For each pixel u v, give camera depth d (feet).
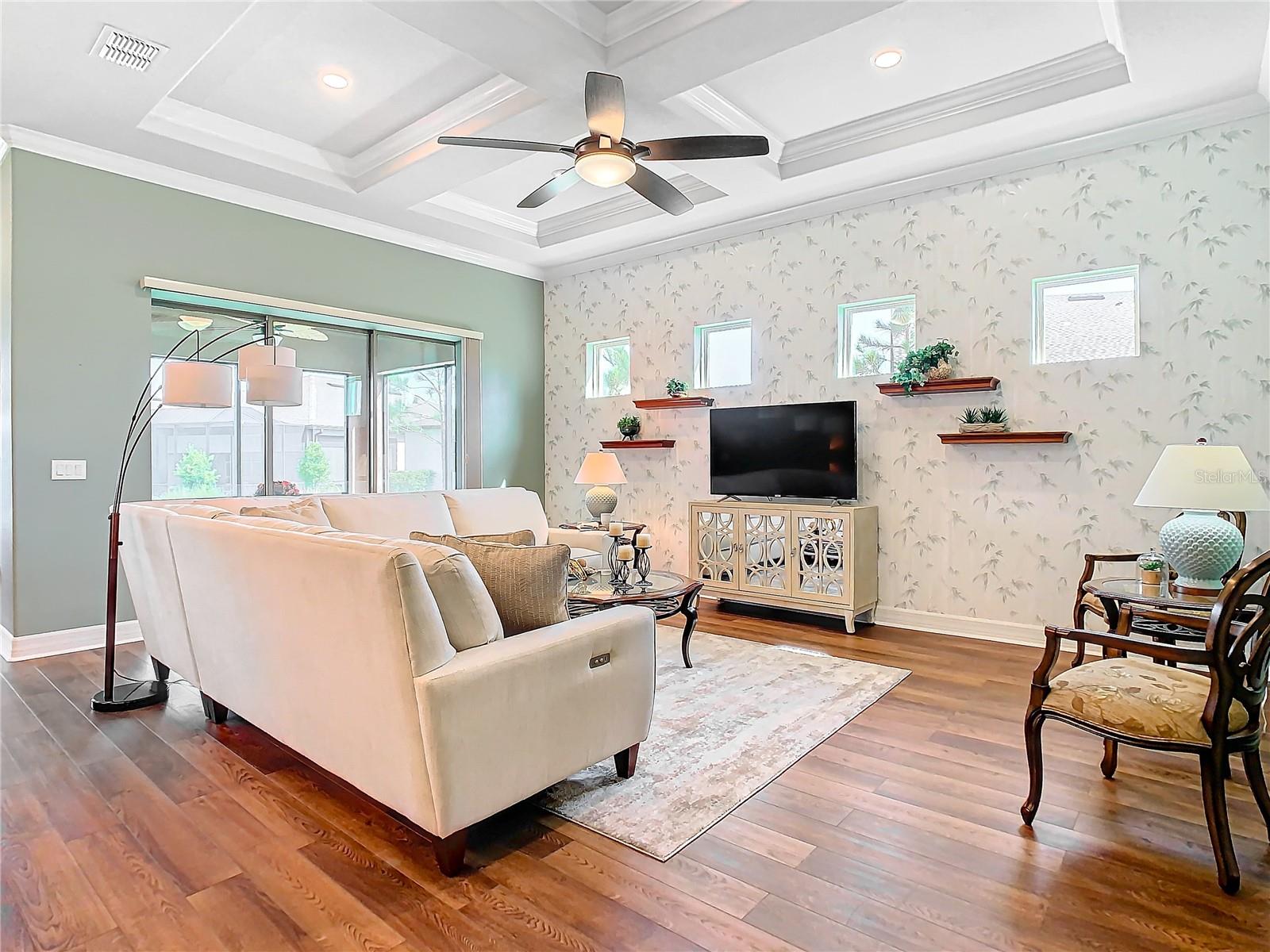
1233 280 11.50
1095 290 12.87
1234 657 5.99
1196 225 11.79
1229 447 8.27
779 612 16.30
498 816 7.06
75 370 12.90
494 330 20.33
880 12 9.27
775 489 16.38
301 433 16.71
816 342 16.17
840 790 7.59
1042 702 6.82
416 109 12.71
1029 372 13.39
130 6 8.86
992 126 12.14
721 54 9.84
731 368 17.88
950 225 14.25
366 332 17.93
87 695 10.61
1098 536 12.77
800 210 16.08
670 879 6.01
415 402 19.04
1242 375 11.45
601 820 6.98
